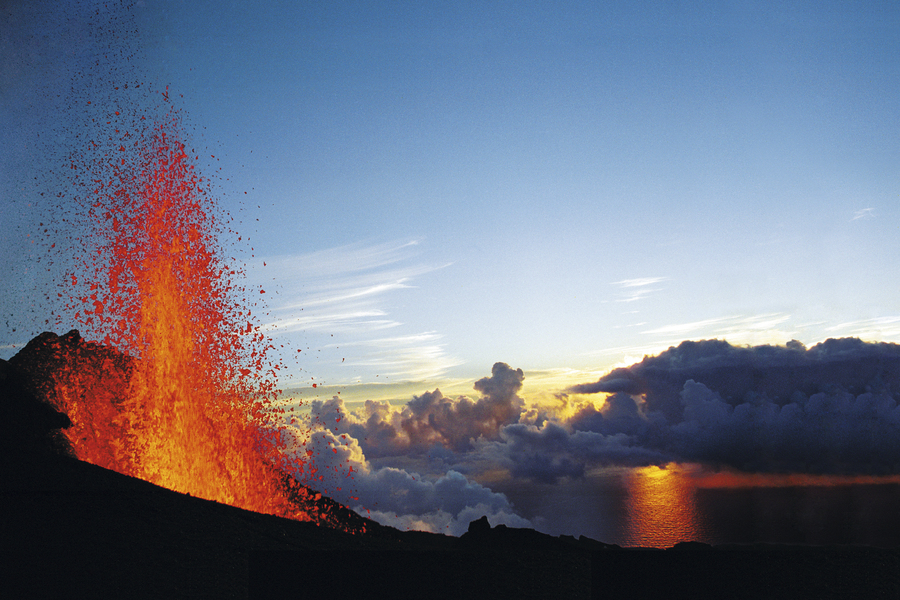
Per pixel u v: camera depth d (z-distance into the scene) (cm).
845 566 1280
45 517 1269
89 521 1288
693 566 1273
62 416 1881
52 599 1008
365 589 1129
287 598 1134
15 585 1034
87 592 1040
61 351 2211
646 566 1275
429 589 1160
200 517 1435
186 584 1104
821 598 1088
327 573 1220
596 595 1183
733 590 1207
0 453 1545
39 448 1688
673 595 1125
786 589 1139
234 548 1293
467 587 1170
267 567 1223
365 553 1284
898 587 1189
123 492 1458
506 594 1136
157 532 1298
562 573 1295
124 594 1045
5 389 1858
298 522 1636
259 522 1494
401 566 1242
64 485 1433
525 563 1347
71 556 1147
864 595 1136
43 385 1991
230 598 1076
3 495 1327
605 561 1341
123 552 1187
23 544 1160
